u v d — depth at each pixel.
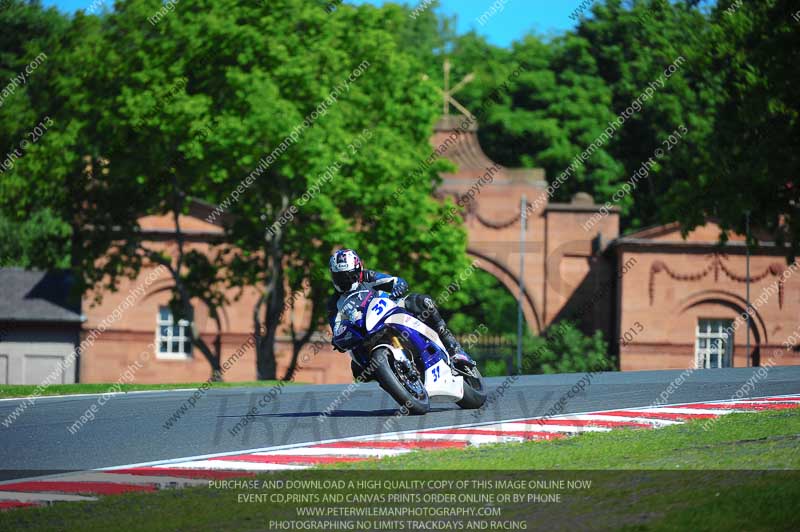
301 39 110.19
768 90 106.88
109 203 118.19
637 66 192.88
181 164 110.81
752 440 31.84
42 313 154.50
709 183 111.38
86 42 109.38
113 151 110.50
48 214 171.38
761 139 108.69
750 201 107.31
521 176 165.12
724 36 116.75
